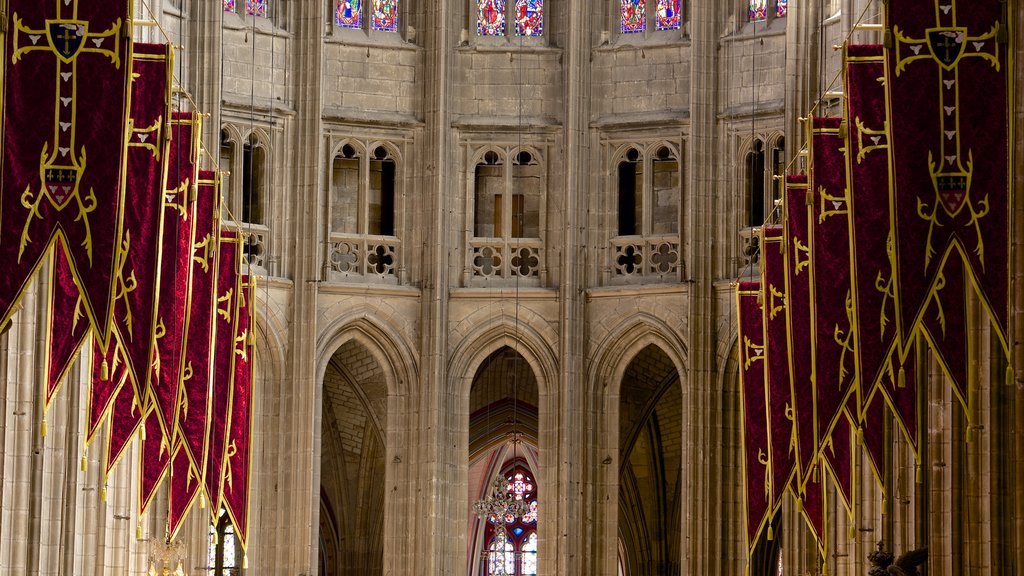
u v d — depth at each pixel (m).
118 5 28.48
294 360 47.59
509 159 49.41
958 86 27.61
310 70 48.50
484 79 49.59
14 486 33.53
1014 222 27.67
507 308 48.75
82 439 37.03
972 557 32.62
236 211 47.59
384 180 49.75
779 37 47.66
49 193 28.36
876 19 43.31
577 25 49.41
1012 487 29.89
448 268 48.94
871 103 30.77
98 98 28.42
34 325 33.91
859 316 30.88
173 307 34.50
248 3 48.38
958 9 27.64
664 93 48.94
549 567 48.00
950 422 34.31
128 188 30.20
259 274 47.56
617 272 49.00
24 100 28.33
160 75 30.47
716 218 48.06
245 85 47.88
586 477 48.31
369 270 48.75
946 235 27.73
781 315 38.84
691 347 47.56
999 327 27.58
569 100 49.22
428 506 47.84
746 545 40.94
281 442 47.44
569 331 48.50
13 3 28.39
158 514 45.06
